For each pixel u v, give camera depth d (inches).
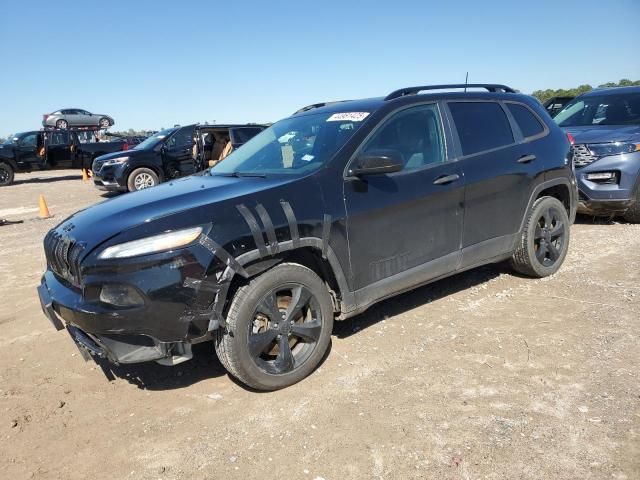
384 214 147.6
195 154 480.4
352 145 147.2
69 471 108.3
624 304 176.2
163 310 115.3
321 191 137.6
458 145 170.2
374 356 149.6
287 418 122.0
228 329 124.3
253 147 181.2
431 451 107.3
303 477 102.3
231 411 126.6
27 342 173.3
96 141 832.9
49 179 895.7
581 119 335.3
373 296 149.6
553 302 181.9
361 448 109.6
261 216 125.7
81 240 122.3
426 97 168.2
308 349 138.7
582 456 103.3
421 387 131.8
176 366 151.8
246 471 105.1
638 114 311.6
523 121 196.2
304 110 203.5
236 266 121.0
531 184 190.2
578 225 301.9
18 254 301.6
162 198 136.3
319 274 146.5
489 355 146.5
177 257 115.5
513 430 112.5
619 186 279.3
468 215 169.9
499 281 205.6
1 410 131.8
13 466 110.1
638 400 120.7
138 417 126.6
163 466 108.1
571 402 121.7
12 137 786.8
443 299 190.1
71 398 136.9
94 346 122.8
